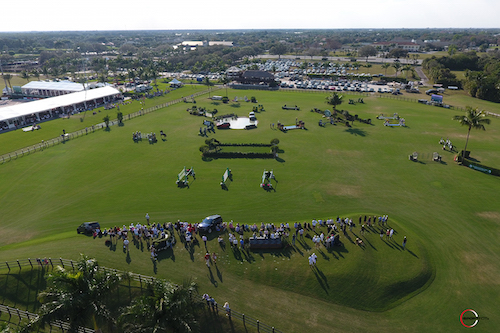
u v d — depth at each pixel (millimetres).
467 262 41219
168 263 40688
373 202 55625
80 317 27703
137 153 78938
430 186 60625
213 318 33594
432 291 37031
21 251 43438
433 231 47375
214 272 39344
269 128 97812
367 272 38625
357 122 101875
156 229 46125
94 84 165125
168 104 130750
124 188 61781
